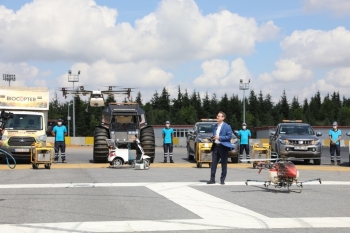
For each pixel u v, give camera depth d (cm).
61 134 2314
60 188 1256
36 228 775
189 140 2573
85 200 1058
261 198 1102
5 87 2228
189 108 11512
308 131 2405
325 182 1437
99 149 2195
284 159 1241
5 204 1002
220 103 11481
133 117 2280
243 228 782
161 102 12481
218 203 1028
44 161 1841
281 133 2388
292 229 777
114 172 1720
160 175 1614
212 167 1372
